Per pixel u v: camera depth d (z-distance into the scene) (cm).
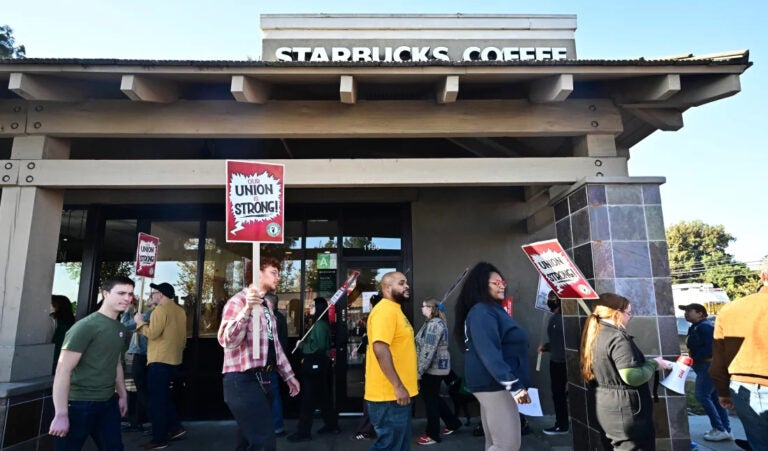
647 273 426
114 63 402
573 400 448
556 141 605
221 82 455
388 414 330
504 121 468
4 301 416
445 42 565
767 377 280
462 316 334
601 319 329
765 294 295
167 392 530
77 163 447
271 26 562
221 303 680
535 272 706
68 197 674
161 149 676
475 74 425
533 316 696
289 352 670
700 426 609
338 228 700
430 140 698
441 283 693
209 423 623
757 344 288
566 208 482
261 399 315
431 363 534
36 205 441
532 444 532
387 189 698
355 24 564
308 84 459
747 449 394
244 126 462
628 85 463
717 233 5059
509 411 303
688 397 862
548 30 575
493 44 568
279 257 697
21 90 406
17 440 387
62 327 628
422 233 705
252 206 335
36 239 439
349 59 543
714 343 319
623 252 429
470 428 591
